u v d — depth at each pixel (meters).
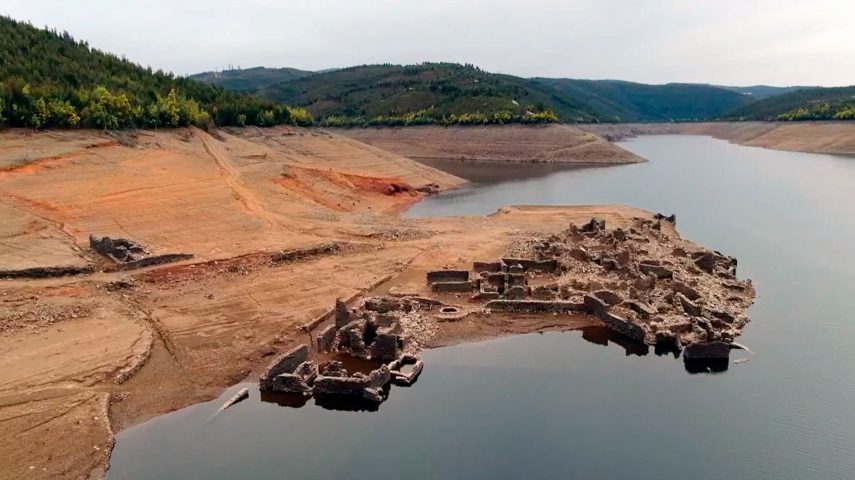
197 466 27.75
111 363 36.03
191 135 103.06
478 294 48.62
